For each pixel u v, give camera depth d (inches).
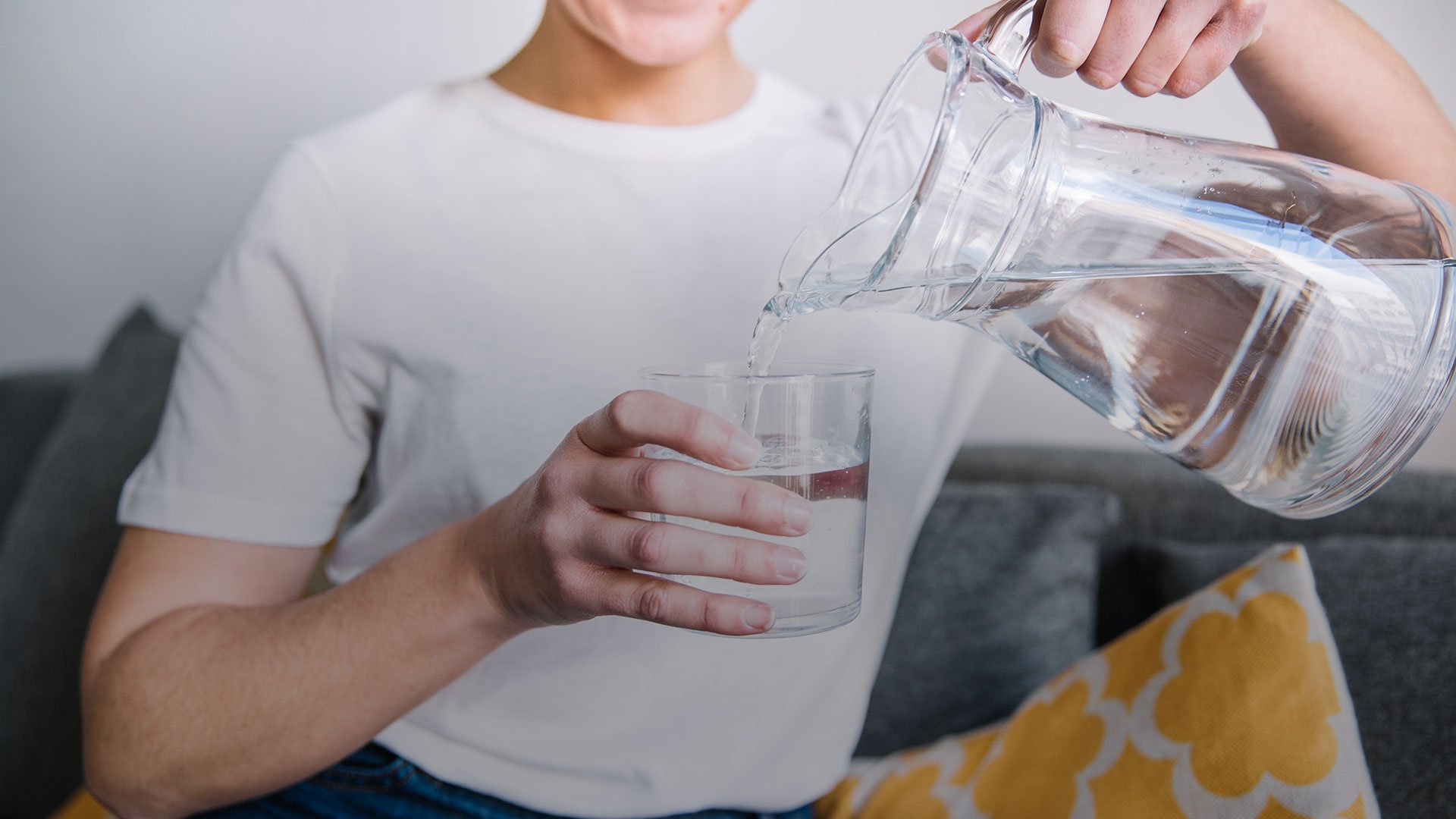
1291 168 21.5
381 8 60.4
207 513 31.6
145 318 58.7
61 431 55.3
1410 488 41.8
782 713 32.9
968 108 19.9
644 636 31.4
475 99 33.8
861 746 43.3
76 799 43.0
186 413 32.1
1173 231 20.1
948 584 43.8
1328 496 22.7
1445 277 20.4
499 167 32.6
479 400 31.6
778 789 33.3
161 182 67.3
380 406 33.3
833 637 33.4
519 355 31.8
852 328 33.4
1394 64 27.4
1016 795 34.4
